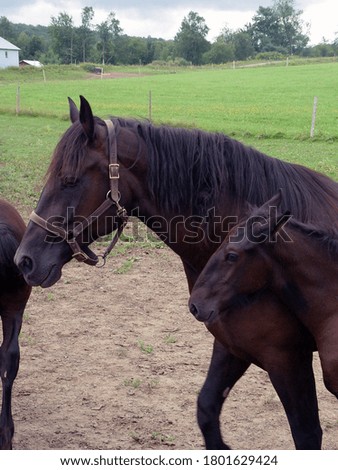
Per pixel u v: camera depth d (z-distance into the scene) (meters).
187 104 29.78
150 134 3.45
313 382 3.37
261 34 121.06
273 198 2.99
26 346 5.75
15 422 4.50
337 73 44.81
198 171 3.44
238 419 4.57
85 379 5.15
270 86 38.03
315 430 3.35
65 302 6.81
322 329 3.14
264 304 3.20
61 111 26.75
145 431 4.38
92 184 3.33
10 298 4.15
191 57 105.69
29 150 16.91
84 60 104.38
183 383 5.08
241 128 21.81
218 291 3.06
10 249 3.96
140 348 5.70
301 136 19.72
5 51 83.69
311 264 3.11
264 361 3.30
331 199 3.54
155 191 3.45
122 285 7.34
